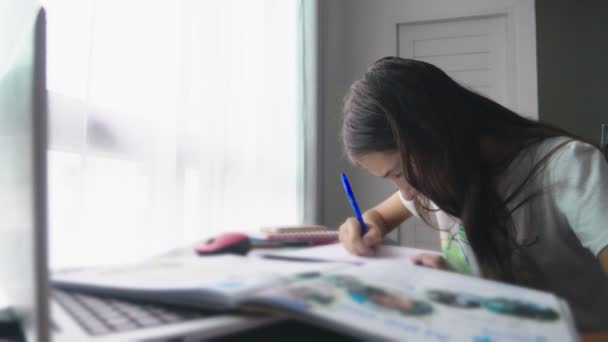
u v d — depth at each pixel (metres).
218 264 0.44
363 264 0.45
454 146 0.58
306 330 0.30
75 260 0.70
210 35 1.06
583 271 0.61
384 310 0.29
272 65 1.45
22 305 0.25
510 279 0.57
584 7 2.29
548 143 0.63
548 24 2.31
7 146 0.30
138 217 0.85
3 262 0.31
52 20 0.68
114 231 0.80
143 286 0.33
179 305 0.32
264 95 1.38
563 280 0.62
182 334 0.26
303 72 1.77
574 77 2.29
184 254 0.59
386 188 2.31
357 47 2.43
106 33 0.79
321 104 1.90
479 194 0.58
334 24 2.30
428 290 0.34
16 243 0.26
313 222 1.77
